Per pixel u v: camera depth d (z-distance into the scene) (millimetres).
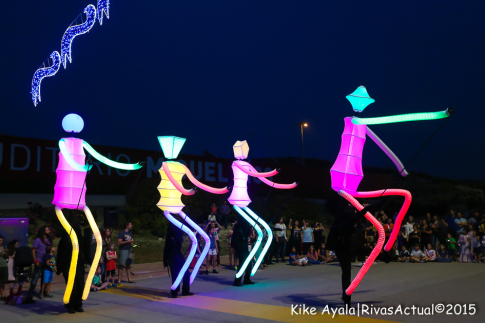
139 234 18812
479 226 14406
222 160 24000
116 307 7277
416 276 10141
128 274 10156
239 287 9109
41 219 17281
